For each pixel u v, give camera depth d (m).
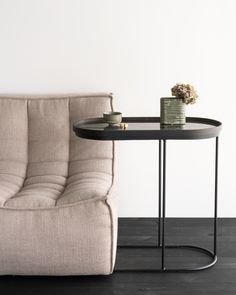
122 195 3.34
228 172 3.32
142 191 3.34
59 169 3.01
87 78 3.24
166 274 2.67
